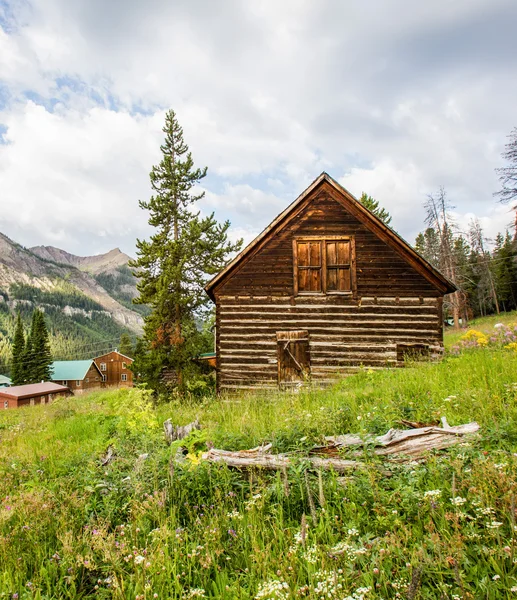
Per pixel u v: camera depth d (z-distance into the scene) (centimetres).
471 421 578
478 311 6644
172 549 354
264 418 847
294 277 1531
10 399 6438
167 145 2561
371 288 1503
